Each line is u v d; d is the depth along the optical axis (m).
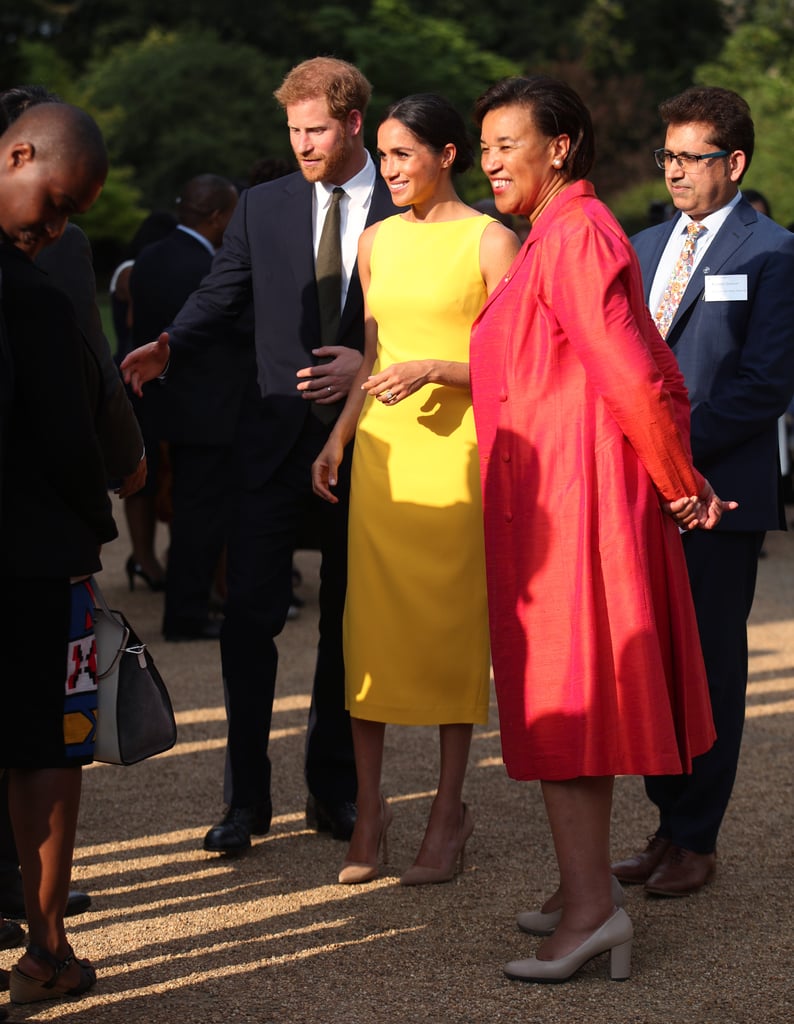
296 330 4.31
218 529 7.36
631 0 47.72
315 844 4.35
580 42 44.78
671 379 3.38
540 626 3.24
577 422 3.21
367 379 4.13
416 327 3.97
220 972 3.36
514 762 3.29
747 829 4.41
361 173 4.31
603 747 3.18
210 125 43.09
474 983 3.30
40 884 3.11
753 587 4.07
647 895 3.90
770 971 3.36
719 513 3.33
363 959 3.45
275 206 4.38
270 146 43.50
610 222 3.23
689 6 48.03
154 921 3.69
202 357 7.16
